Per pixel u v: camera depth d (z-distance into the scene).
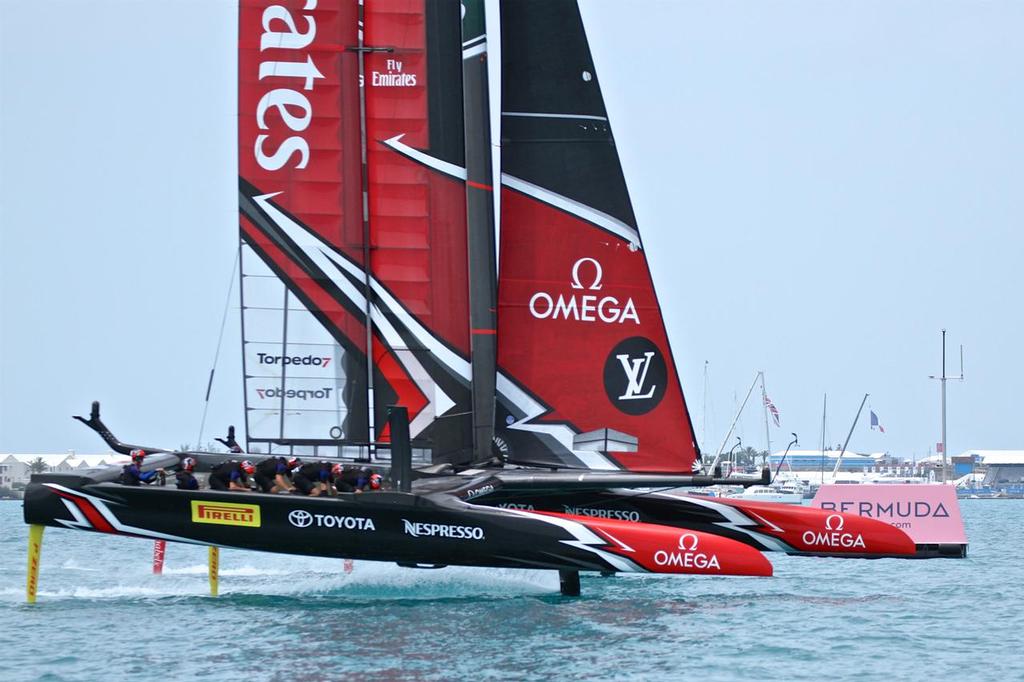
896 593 62.69
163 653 43.84
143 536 53.75
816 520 63.84
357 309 62.59
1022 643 46.88
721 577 70.88
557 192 66.38
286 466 58.00
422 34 64.00
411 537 53.62
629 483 63.91
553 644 45.78
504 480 62.25
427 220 63.84
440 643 45.84
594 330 66.00
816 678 40.34
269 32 62.00
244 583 66.38
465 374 64.69
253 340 61.62
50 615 52.69
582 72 66.69
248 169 61.72
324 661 42.38
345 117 62.84
